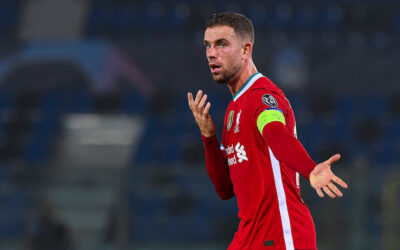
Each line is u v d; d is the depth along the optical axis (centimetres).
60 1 5416
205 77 4853
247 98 922
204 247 3403
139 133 5056
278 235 899
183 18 5697
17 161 4888
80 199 3162
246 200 934
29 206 3178
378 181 3088
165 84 4831
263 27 5634
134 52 4856
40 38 5175
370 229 3044
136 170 3212
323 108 5022
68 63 4872
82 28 5322
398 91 4694
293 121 924
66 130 5409
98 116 5550
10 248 3139
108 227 3142
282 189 906
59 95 5353
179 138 4928
